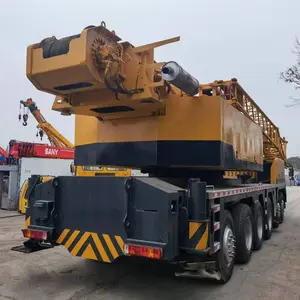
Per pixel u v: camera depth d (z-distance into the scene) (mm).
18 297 4406
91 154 5992
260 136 8469
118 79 4266
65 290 4699
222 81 6066
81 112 5344
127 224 4164
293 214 15508
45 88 4488
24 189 13406
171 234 3967
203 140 5172
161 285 4965
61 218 4805
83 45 3885
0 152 19406
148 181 4258
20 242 7922
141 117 5512
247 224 6500
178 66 4246
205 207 4148
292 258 6754
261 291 4777
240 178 8523
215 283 5059
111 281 5109
